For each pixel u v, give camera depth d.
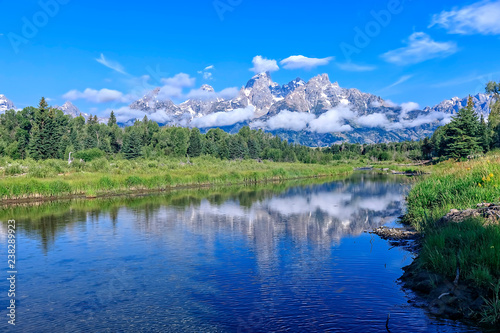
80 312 10.72
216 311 10.54
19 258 16.41
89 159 88.25
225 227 22.94
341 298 11.11
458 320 9.20
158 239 19.83
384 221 23.95
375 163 147.62
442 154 89.62
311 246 17.81
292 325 9.48
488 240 10.85
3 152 92.12
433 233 14.79
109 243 19.03
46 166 56.88
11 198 36.12
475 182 19.86
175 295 11.88
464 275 10.37
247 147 155.38
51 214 28.25
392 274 13.12
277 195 41.12
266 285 12.52
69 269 14.79
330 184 56.03
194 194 42.91
